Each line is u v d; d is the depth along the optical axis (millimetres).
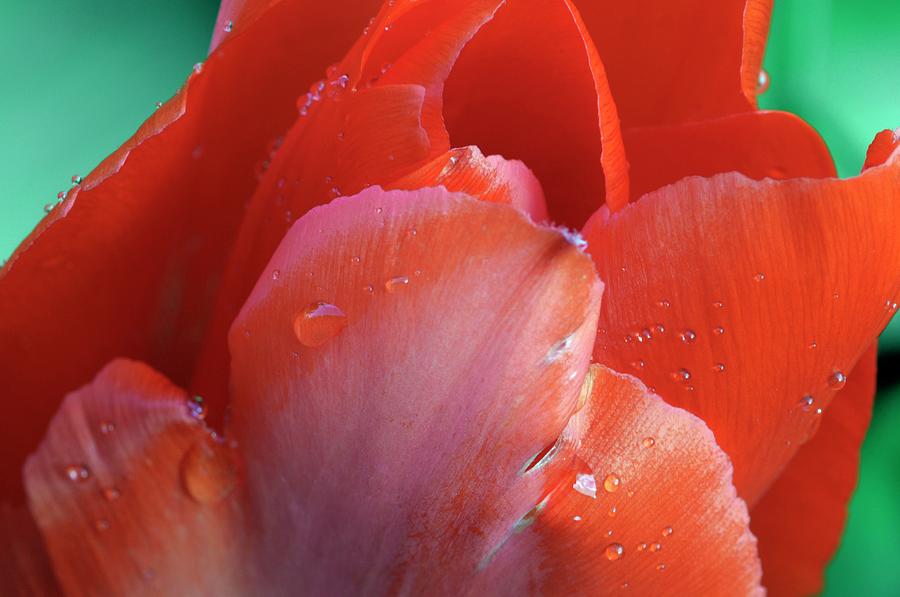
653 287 178
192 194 186
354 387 165
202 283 187
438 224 161
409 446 166
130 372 169
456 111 191
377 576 170
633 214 177
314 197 176
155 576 169
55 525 168
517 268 160
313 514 169
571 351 162
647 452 170
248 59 187
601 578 172
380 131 173
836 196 175
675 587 175
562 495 169
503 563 171
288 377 167
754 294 177
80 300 180
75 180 192
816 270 177
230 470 170
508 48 186
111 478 168
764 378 180
